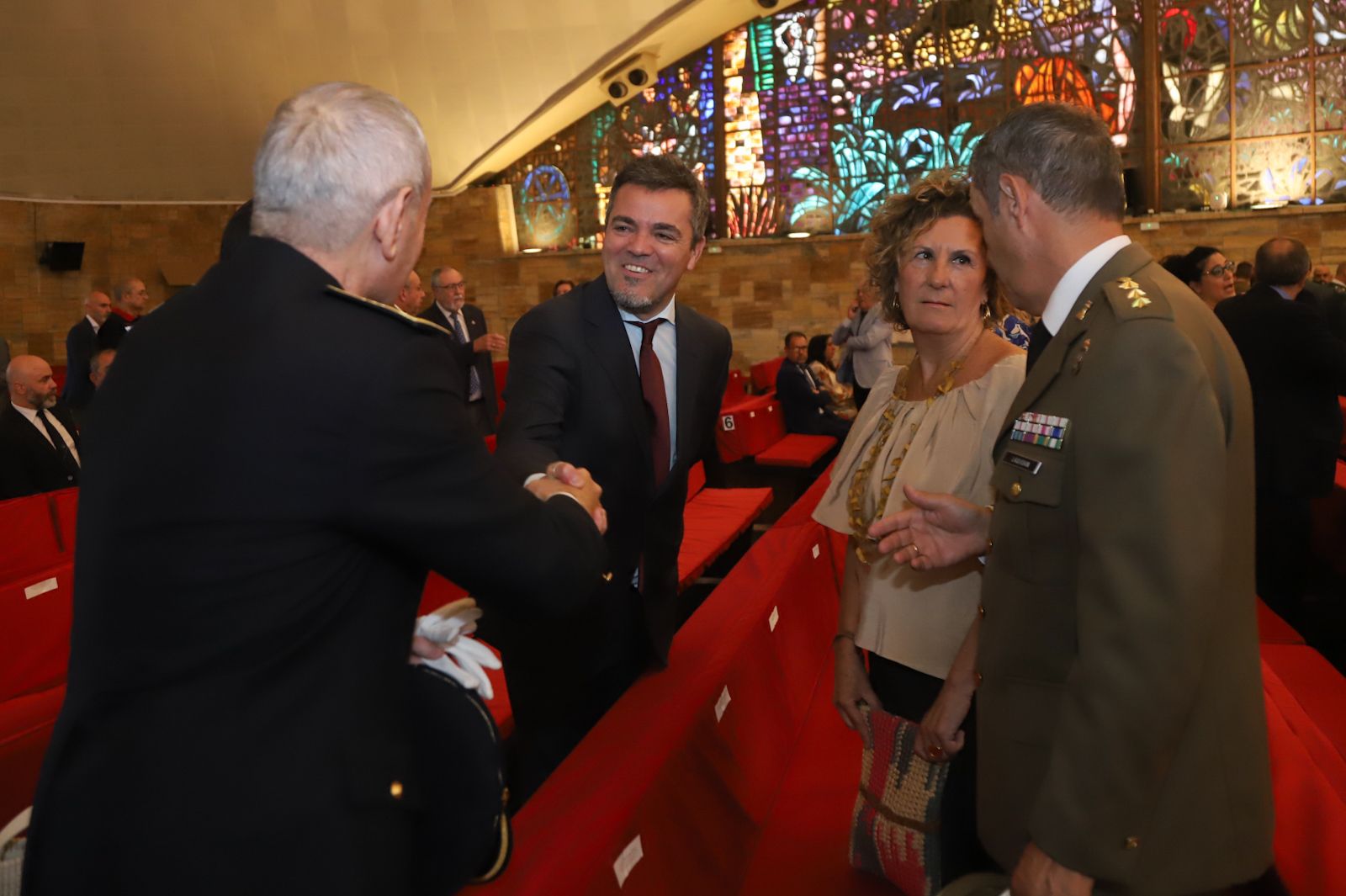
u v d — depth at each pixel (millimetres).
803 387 8477
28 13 11961
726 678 2287
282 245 1158
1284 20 11406
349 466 1062
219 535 1035
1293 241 3703
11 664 3266
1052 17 12242
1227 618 1250
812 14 13133
